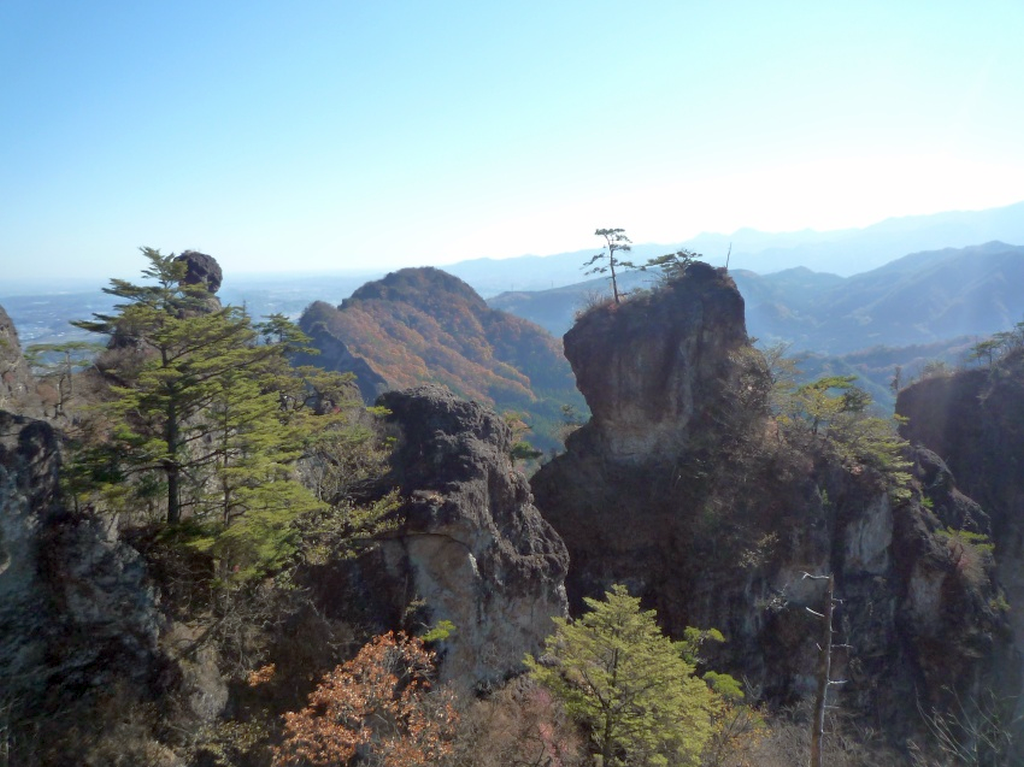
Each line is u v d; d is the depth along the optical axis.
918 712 37.94
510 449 33.31
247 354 25.88
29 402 24.84
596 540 39.38
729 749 23.64
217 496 21.55
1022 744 37.16
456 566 24.42
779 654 35.75
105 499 20.14
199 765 17.80
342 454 26.61
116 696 17.69
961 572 41.66
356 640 22.27
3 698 16.31
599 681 19.78
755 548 36.78
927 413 65.81
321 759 17.06
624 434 42.91
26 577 17.30
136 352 30.06
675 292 45.09
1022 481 58.66
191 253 43.91
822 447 41.94
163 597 20.69
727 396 42.69
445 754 18.25
